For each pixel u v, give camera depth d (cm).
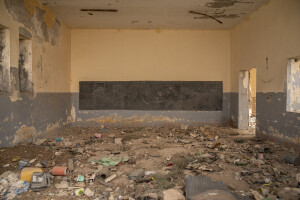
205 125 921
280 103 577
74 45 924
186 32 929
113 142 652
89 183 369
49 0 640
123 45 928
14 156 454
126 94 930
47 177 365
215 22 837
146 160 476
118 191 343
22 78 596
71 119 927
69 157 487
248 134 762
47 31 701
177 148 570
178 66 934
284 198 300
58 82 792
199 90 934
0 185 338
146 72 932
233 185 352
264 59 657
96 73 928
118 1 653
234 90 888
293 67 547
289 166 428
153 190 336
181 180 375
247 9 703
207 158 468
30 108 593
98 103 929
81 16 778
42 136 663
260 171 403
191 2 656
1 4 466
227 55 935
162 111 932
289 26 539
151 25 879
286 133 552
